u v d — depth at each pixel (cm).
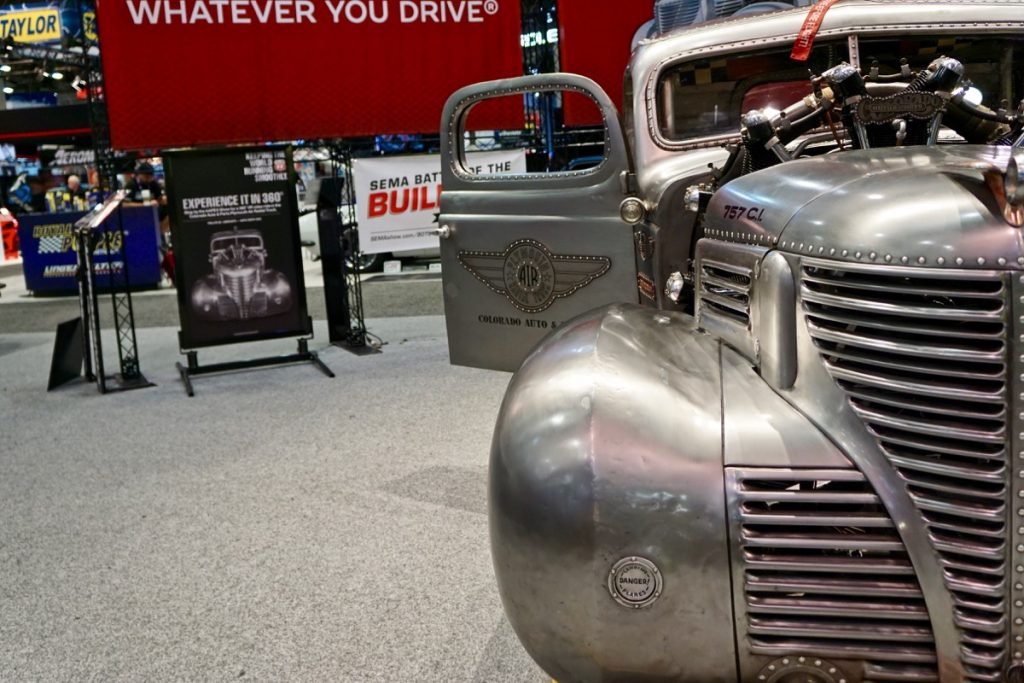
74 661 235
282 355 596
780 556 131
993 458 124
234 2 528
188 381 528
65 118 1608
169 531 318
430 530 306
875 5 270
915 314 127
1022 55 280
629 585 133
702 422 138
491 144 735
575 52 590
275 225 556
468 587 265
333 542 301
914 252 128
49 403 513
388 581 271
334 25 546
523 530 139
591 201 268
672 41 281
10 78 1625
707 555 132
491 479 148
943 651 129
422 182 604
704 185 221
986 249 123
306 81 549
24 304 962
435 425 431
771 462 133
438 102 572
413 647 233
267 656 233
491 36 570
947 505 126
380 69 559
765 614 132
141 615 258
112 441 432
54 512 341
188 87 530
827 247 138
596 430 138
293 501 341
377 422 441
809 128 202
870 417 132
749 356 152
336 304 647
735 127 284
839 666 133
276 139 552
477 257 297
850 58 270
